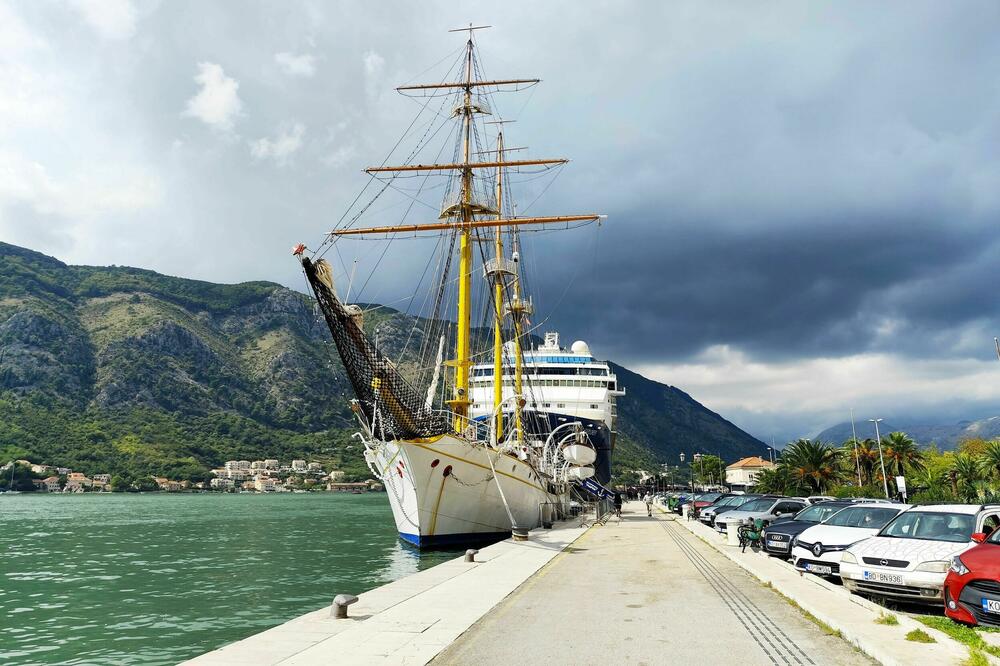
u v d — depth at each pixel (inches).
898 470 3038.9
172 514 3110.2
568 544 951.6
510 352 2269.9
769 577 553.0
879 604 453.7
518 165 1649.9
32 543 1635.1
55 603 775.7
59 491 6215.6
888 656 284.0
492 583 554.9
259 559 1231.5
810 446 3299.7
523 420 2316.7
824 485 3334.2
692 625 384.2
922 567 430.3
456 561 719.1
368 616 414.0
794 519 778.2
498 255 1931.6
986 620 343.3
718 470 6845.5
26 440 6939.0
